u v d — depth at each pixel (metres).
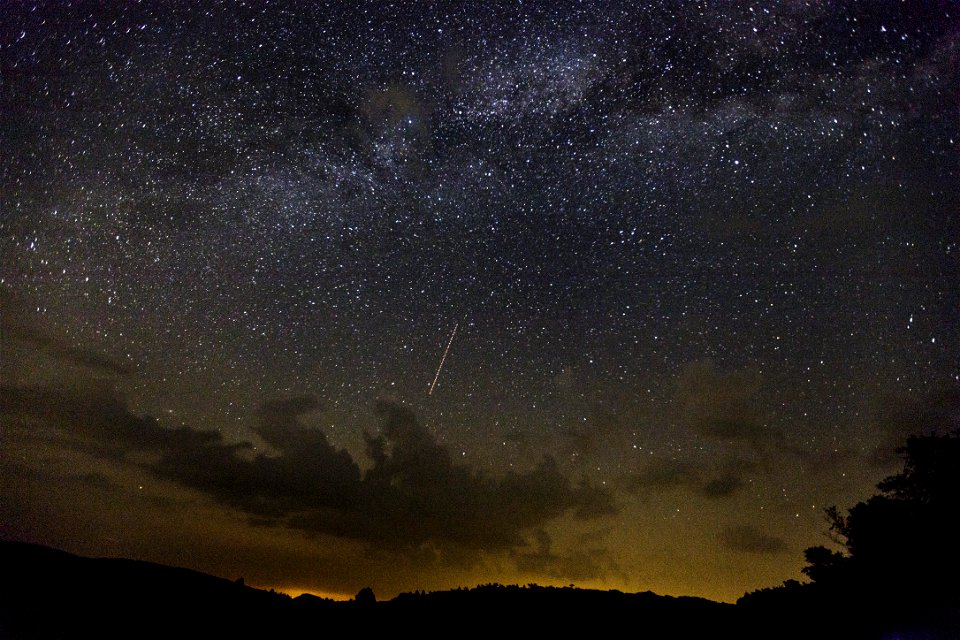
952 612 9.65
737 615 11.80
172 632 11.29
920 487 10.60
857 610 10.30
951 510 10.10
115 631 10.99
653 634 11.25
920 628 9.59
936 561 9.91
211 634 11.41
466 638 11.45
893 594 10.12
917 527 10.20
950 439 10.55
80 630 10.83
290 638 11.47
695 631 11.23
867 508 10.82
